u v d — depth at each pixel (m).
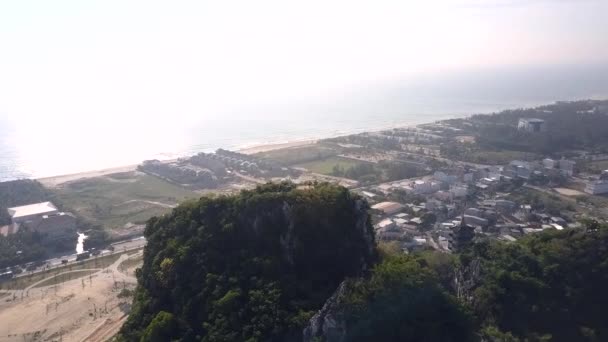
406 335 129.75
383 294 134.75
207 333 137.62
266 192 173.50
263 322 133.12
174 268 164.12
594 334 156.12
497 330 153.62
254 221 163.88
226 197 178.88
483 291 171.75
